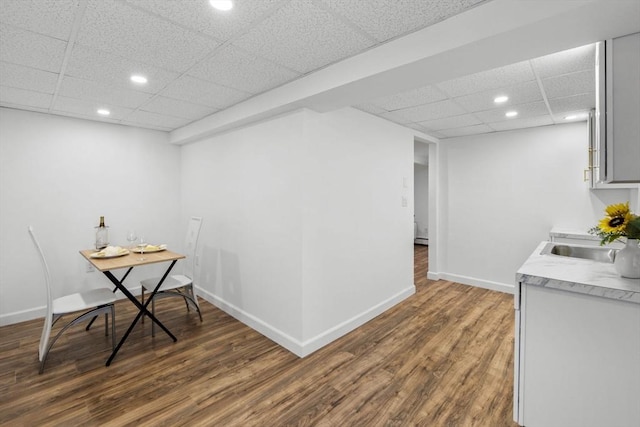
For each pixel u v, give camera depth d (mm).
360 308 3053
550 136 3633
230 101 2758
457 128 3777
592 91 2445
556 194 3621
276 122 2646
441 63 1659
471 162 4242
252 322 2945
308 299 2494
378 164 3246
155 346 2602
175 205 4176
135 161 3809
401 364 2322
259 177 2846
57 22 1523
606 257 2260
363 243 3064
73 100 2742
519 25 1313
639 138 1336
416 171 8062
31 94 2588
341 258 2807
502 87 2375
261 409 1842
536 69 2045
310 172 2482
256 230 2893
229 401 1912
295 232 2490
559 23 1284
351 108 2883
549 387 1559
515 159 3881
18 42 1718
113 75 2184
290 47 1783
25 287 3141
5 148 3000
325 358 2414
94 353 2479
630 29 1324
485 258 4180
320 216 2580
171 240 4145
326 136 2623
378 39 1703
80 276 3465
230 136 3215
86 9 1416
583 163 3447
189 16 1476
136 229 3842
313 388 2037
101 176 3566
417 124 3568
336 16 1480
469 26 1448
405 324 3049
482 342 2662
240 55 1879
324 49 1811
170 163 4109
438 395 1960
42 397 1940
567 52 1813
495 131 3957
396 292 3621
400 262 3682
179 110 3043
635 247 1495
